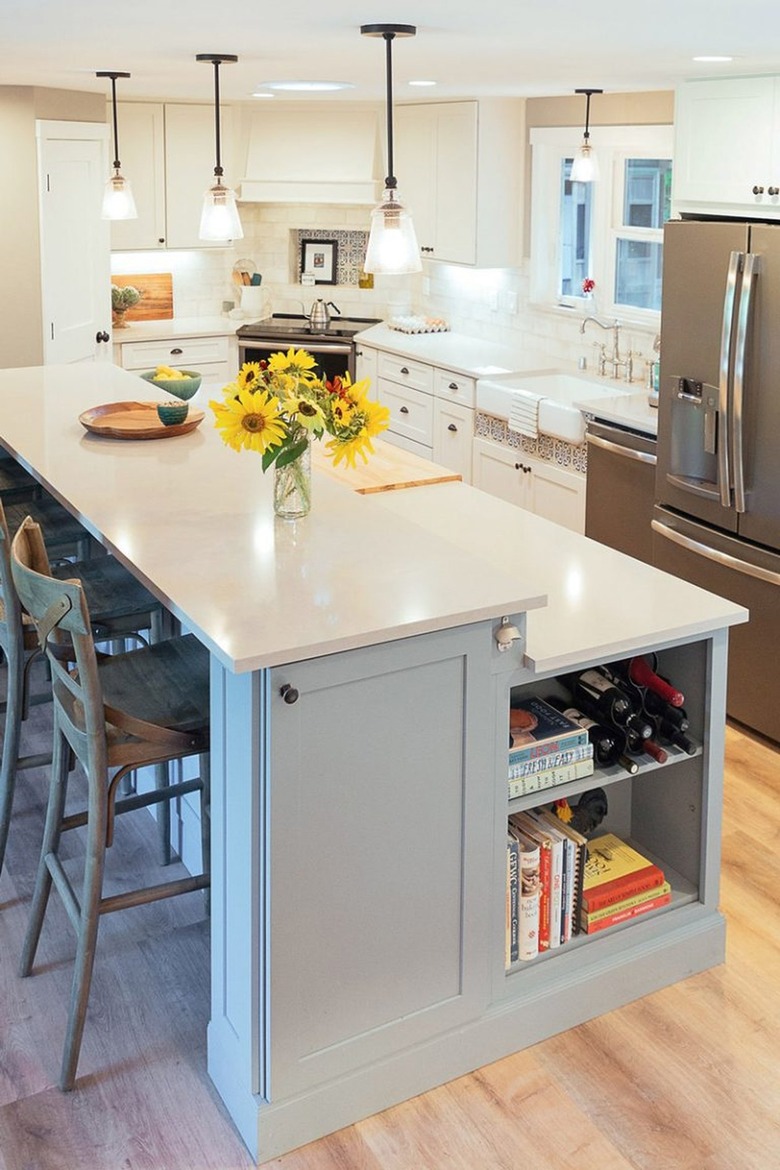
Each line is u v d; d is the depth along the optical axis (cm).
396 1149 279
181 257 824
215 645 250
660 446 493
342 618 264
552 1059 307
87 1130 282
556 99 655
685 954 334
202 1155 277
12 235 666
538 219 687
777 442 430
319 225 828
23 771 433
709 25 314
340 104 757
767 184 452
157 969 336
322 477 383
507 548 369
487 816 291
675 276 466
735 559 458
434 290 802
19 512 448
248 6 282
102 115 711
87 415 441
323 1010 279
